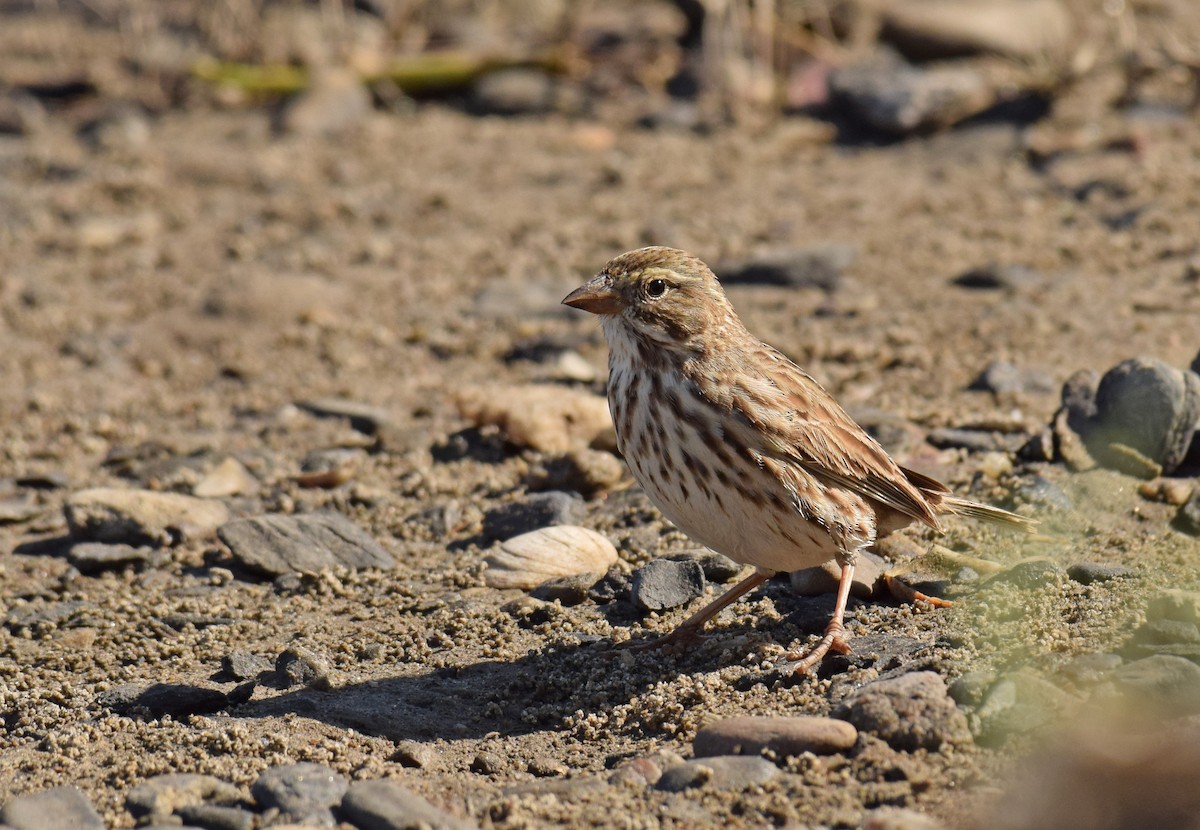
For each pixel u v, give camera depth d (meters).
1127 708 6.94
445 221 17.52
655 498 8.81
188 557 10.76
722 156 18.77
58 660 9.17
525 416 12.35
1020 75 19.20
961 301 14.41
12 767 7.68
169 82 22.08
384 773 7.45
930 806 6.56
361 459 12.41
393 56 21.81
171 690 8.47
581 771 7.42
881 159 18.36
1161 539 9.43
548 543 10.07
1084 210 16.19
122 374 14.48
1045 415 11.74
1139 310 13.62
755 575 8.91
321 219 17.67
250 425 13.26
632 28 22.72
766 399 8.44
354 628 9.45
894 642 8.31
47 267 16.78
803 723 7.14
